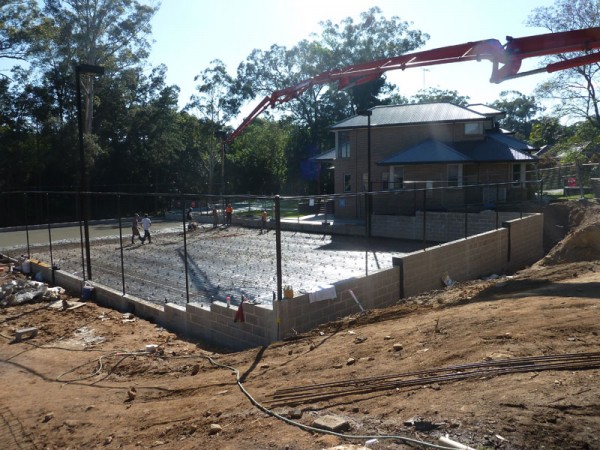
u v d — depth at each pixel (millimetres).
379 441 4945
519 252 21250
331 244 26922
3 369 10562
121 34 45938
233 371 8875
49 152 46438
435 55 16188
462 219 26047
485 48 13875
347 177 38906
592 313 8047
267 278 18375
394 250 24484
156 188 53156
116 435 6820
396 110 38625
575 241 17188
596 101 33375
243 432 5945
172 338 12234
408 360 7312
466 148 33688
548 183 40250
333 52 62812
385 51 62625
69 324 13594
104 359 10695
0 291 16469
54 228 38969
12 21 43531
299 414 6133
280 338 10508
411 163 31656
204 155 64125
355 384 6824
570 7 31141
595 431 4566
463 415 5160
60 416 7906
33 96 49125
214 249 25938
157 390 8578
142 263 22188
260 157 64250
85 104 49938
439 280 15727
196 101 61375
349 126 36938
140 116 55000
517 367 6184
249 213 37812
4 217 44188
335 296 11648
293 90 24688
